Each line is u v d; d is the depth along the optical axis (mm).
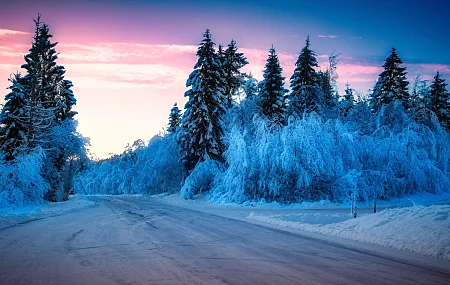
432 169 33188
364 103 39906
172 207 27328
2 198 23125
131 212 21625
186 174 44594
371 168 31922
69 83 43875
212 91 38281
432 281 5539
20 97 29719
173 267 6414
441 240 8070
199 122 37406
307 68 43094
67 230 12336
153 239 10086
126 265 6578
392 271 6164
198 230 12328
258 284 5262
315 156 29250
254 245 9023
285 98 44281
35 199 26516
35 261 6953
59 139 34625
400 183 31781
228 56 48188
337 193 29969
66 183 44688
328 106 46375
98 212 22141
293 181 29969
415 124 35156
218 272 6023
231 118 40281
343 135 31125
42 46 38781
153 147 58906
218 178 35000
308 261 6996
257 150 30812
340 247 8719
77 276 5734
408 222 10070
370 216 12156
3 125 29578
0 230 12383
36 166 26094
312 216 16812
